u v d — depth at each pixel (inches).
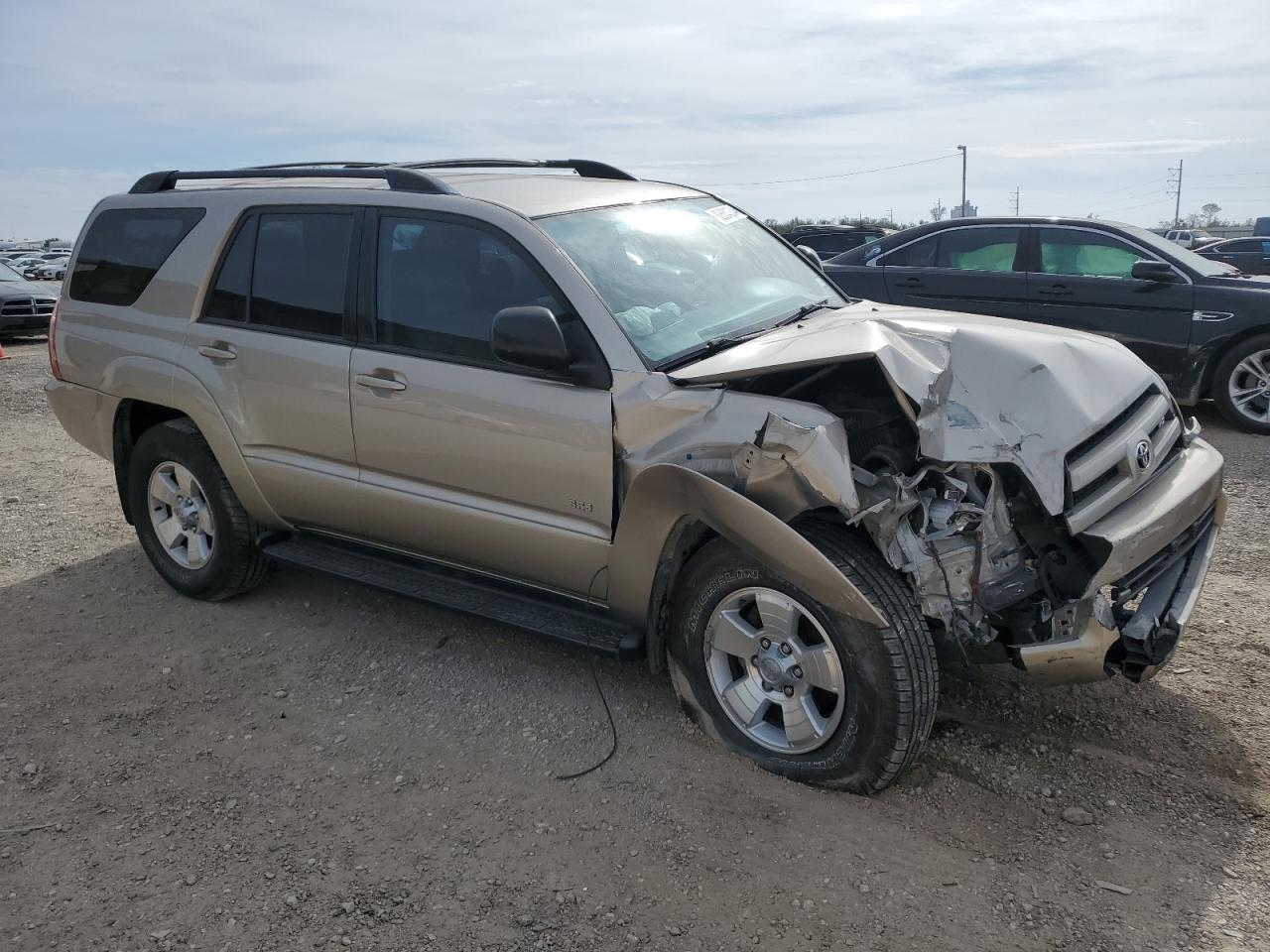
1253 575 188.5
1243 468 265.9
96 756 144.7
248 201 175.9
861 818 121.5
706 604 132.3
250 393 171.9
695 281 155.9
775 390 138.8
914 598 122.1
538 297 141.9
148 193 195.3
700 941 103.5
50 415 399.5
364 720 151.1
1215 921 103.1
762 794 126.9
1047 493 117.3
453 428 147.6
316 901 112.2
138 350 187.0
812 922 105.3
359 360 157.1
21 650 180.2
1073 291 327.0
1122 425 130.6
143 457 193.8
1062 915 105.0
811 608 121.8
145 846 123.6
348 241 161.5
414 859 118.6
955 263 352.8
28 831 127.7
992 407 121.0
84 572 217.6
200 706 157.8
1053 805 123.1
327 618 187.8
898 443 132.3
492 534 148.5
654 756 136.5
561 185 165.6
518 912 108.9
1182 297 307.7
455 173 169.9
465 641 175.2
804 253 192.1
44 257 1946.4
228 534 185.6
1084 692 148.3
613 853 117.7
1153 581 129.0
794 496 119.3
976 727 140.3
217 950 105.6
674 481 123.6
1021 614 122.3
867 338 127.8
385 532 164.6
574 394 136.1
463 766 137.6
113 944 107.2
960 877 111.2
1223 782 126.1
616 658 138.1
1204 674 152.3
